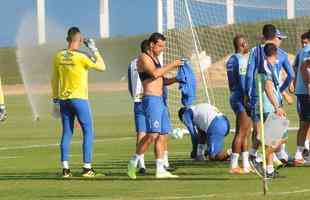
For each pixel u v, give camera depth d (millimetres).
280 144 36188
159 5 68938
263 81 36969
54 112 39250
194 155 45719
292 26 94688
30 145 58875
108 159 47938
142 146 37500
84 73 38188
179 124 62562
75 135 68375
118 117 91812
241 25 94812
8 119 92000
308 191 31938
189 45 66250
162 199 30188
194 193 31875
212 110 45031
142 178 37656
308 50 42156
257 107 37531
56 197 31594
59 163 45844
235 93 38531
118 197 31156
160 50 37281
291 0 94938
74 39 38312
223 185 34438
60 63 38094
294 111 89438
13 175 39594
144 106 37469
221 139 44812
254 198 30094
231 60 38656
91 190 33594
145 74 37250
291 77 41156
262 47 37656
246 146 38969
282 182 35125
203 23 78438
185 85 45125
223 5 88562
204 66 62156
